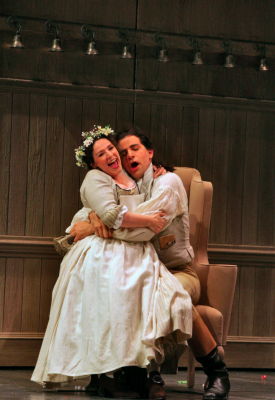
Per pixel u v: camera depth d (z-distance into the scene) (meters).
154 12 13.34
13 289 12.62
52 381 9.69
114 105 13.16
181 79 13.47
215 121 13.60
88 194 10.09
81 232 10.30
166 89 13.41
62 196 12.90
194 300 10.23
